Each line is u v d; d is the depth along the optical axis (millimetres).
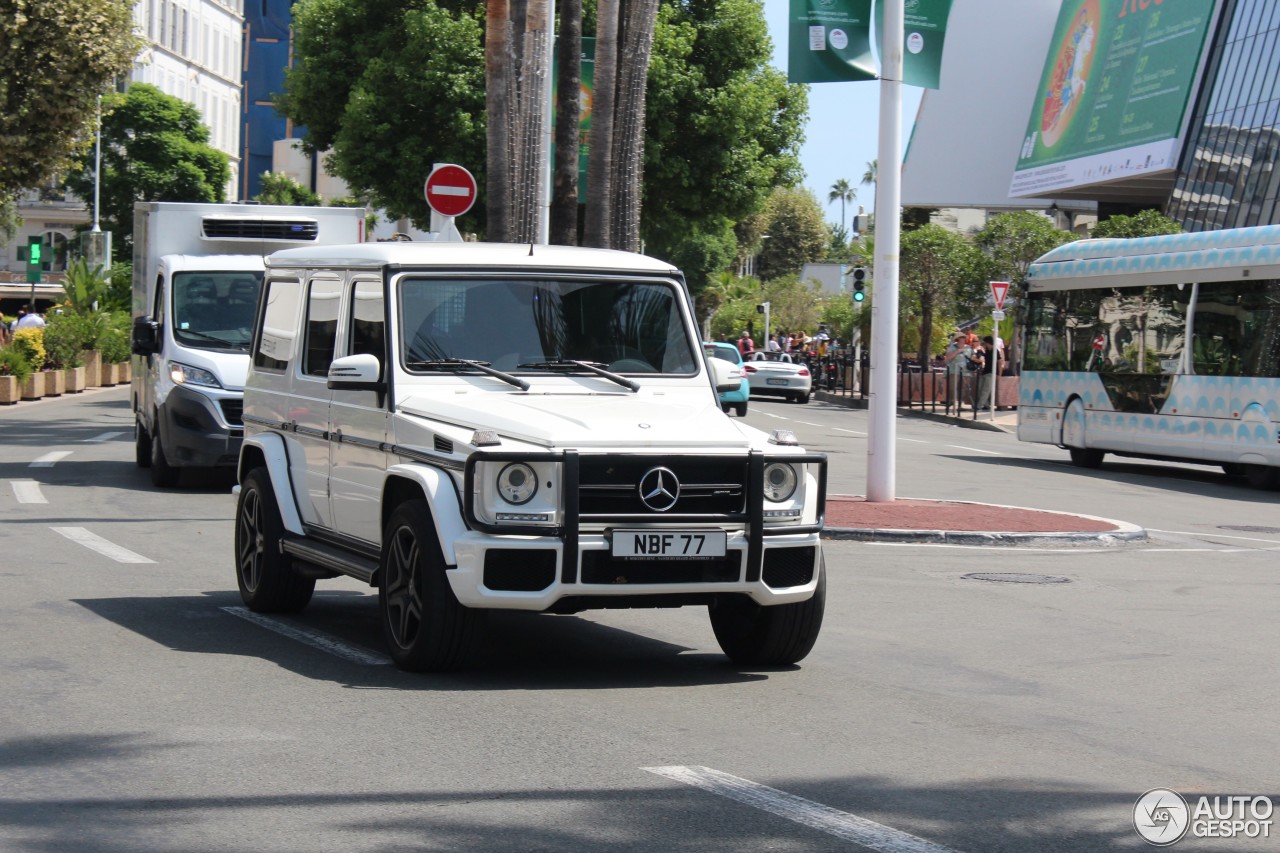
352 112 36438
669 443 7695
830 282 101750
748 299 95250
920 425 40344
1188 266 25078
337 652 8555
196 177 84188
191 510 15758
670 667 8430
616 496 7605
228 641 8844
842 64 16781
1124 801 5938
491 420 7902
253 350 10594
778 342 71562
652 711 7285
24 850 5016
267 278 10531
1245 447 23641
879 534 14750
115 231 83562
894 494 17656
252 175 115438
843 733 6941
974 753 6645
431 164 36438
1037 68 82188
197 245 18859
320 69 38219
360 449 8672
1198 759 6703
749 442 7867
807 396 49781
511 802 5668
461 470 7609
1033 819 5629
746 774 6152
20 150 33969
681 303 9211
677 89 36594
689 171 37500
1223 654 9406
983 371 46219
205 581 11172
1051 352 28406
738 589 7770
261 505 9781
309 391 9453
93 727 6730
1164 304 25672
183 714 7004
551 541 7457
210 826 5316
